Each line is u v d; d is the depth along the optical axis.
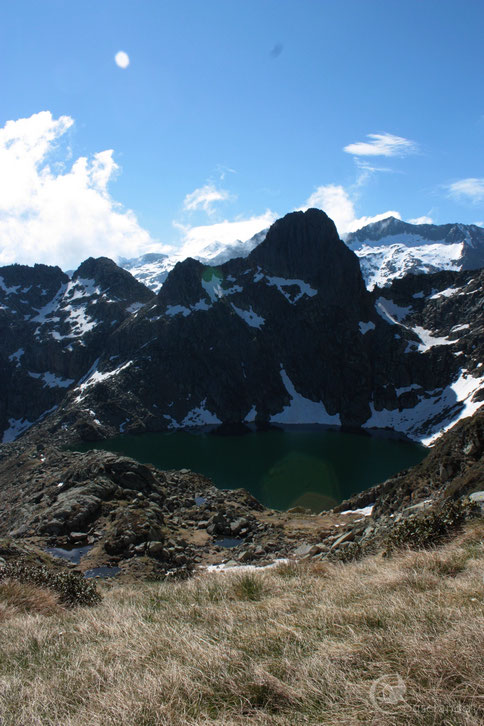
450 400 182.25
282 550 41.78
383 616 8.15
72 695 6.53
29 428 198.12
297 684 6.02
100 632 9.65
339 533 42.88
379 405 198.88
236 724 5.34
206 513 54.88
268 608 10.04
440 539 14.89
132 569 36.41
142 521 43.75
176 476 72.62
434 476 38.41
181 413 199.50
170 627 9.05
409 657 6.12
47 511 50.22
